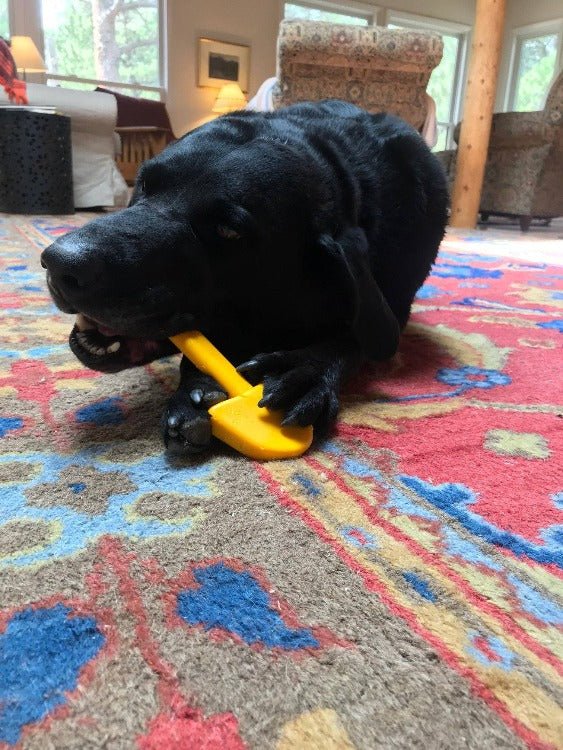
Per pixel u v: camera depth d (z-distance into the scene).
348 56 4.18
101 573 0.65
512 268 2.97
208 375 1.00
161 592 0.62
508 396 1.24
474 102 5.41
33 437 0.96
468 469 0.92
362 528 0.76
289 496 0.82
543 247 4.11
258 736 0.48
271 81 4.80
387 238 1.31
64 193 4.79
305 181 1.03
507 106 9.65
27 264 2.53
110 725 0.48
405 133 1.40
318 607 0.62
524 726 0.50
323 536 0.73
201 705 0.50
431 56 4.28
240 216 0.95
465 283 2.52
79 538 0.70
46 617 0.58
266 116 1.35
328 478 0.87
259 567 0.67
